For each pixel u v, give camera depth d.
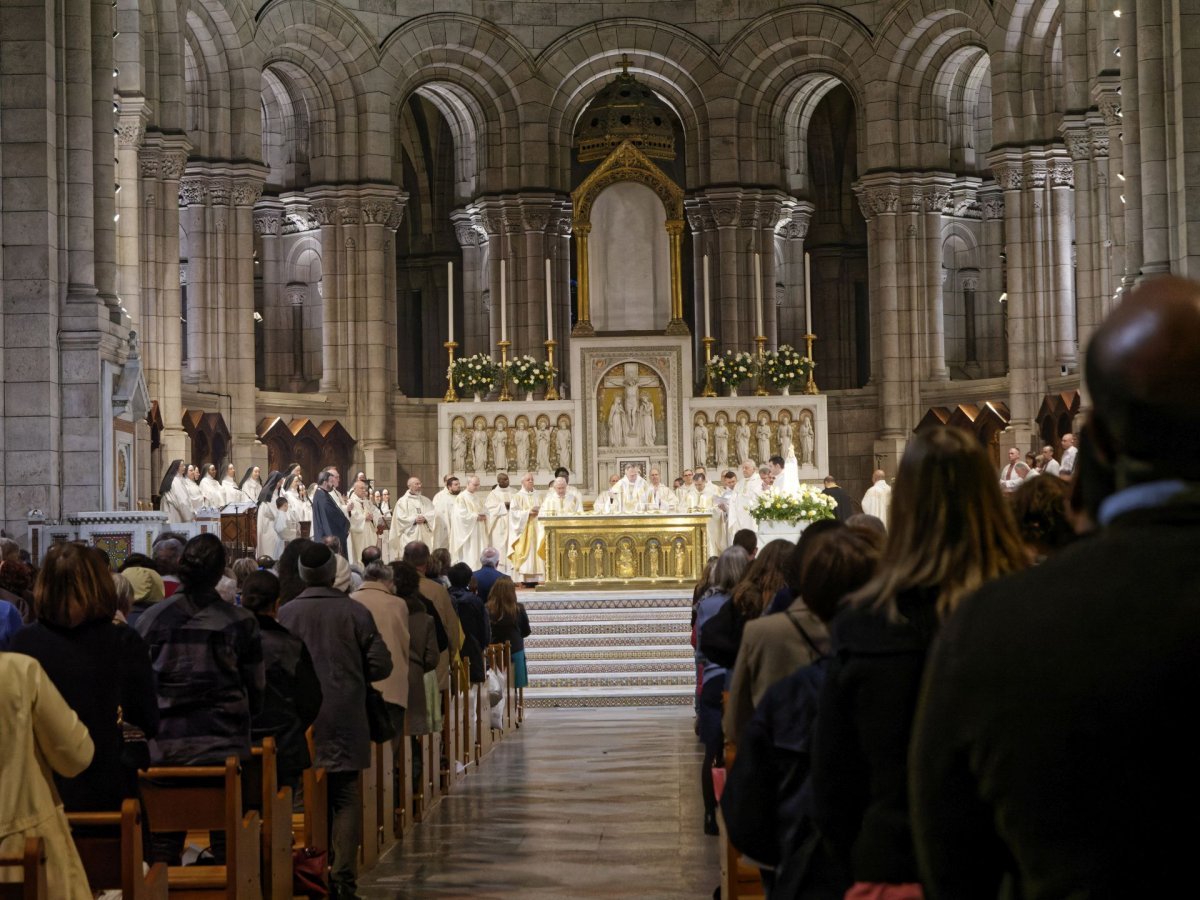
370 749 10.48
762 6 38.41
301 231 39.19
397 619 12.00
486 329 40.62
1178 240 22.56
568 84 39.03
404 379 45.31
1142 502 2.53
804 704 5.10
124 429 24.25
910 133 37.28
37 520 21.62
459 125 40.19
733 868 8.51
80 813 6.66
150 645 8.45
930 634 3.93
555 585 27.70
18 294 22.45
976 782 2.57
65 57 23.12
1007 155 35.03
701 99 38.88
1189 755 2.36
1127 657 2.38
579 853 11.98
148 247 31.53
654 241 34.34
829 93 44.19
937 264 37.50
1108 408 2.55
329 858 10.35
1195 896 2.37
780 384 33.47
